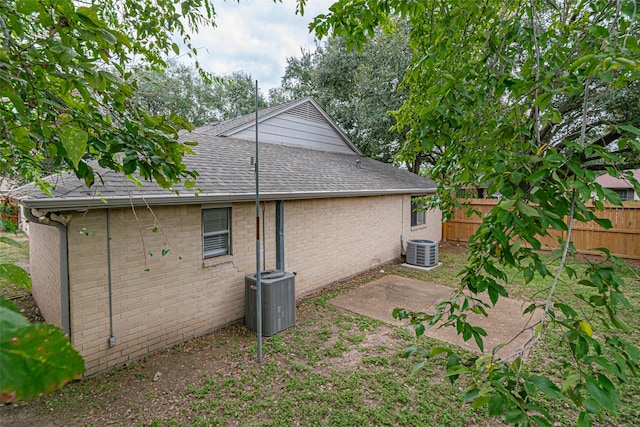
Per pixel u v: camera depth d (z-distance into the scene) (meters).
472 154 2.31
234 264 5.23
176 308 4.52
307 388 3.54
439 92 2.05
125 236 4.00
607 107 6.56
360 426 2.99
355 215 7.99
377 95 13.55
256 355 4.22
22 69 1.55
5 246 10.28
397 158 4.07
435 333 4.80
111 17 2.99
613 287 1.24
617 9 1.34
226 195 4.70
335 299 6.34
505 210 1.30
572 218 1.26
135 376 3.77
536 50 1.73
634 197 16.23
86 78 1.47
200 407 3.24
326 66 15.73
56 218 3.46
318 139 11.36
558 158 1.28
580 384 1.05
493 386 1.07
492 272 1.55
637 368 1.10
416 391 3.47
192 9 3.18
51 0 1.30
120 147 2.01
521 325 4.99
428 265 8.80
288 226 6.20
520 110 2.04
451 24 2.44
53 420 3.07
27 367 0.41
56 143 1.88
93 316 3.77
